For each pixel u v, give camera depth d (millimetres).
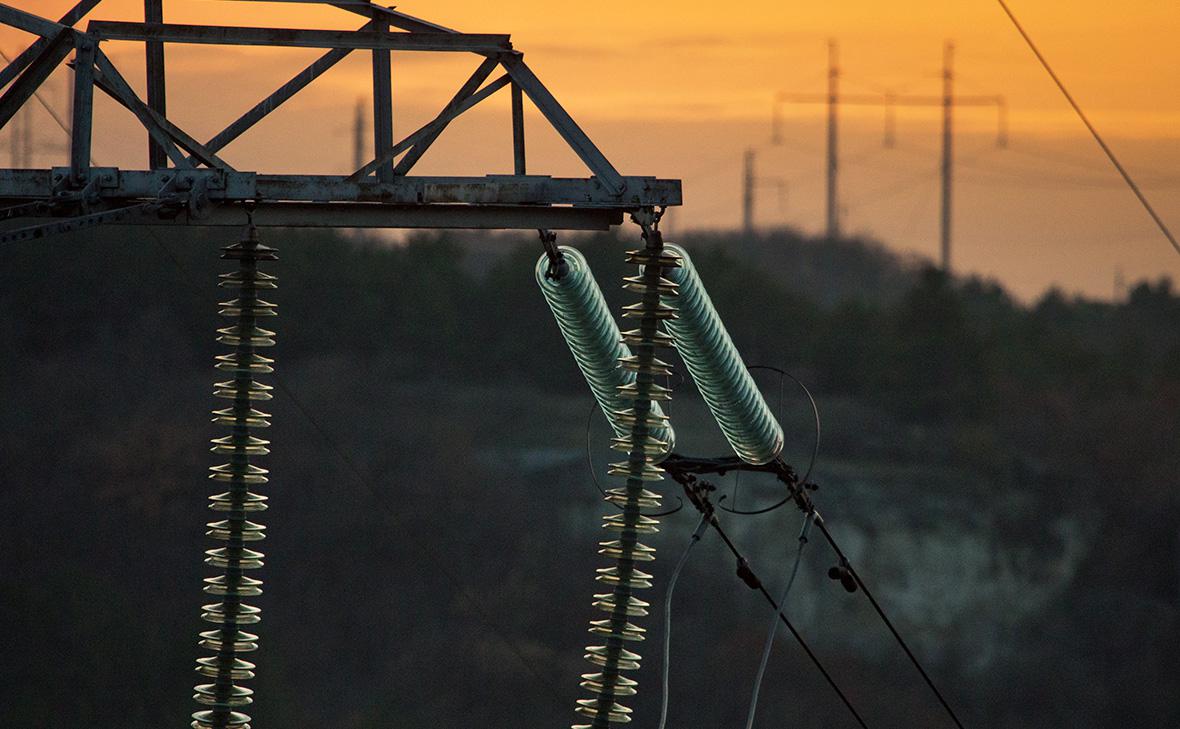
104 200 22438
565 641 132875
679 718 125062
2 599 123812
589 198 23656
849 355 166875
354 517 138375
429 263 160250
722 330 27328
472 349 157500
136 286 148750
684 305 26609
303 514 139375
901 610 141625
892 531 147375
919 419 163125
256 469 24531
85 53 22250
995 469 155125
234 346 24203
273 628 131375
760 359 167000
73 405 140625
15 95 22453
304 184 22812
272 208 23500
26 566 128750
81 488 134875
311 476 141000
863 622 139125
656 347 24719
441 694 127875
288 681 127062
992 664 137625
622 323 131625
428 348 156750
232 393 24266
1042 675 136125
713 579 134125
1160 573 143125
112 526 133125
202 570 131750
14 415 139250
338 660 131000
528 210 23922
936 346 165750
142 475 135750
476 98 23719
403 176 23375
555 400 154875
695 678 126500
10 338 144625
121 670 122375
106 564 130500
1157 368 168000
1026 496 152375
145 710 121688
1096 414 158375
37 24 22391
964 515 150625
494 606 133625
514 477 143375
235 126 23766
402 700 127312
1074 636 140125
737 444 27828
